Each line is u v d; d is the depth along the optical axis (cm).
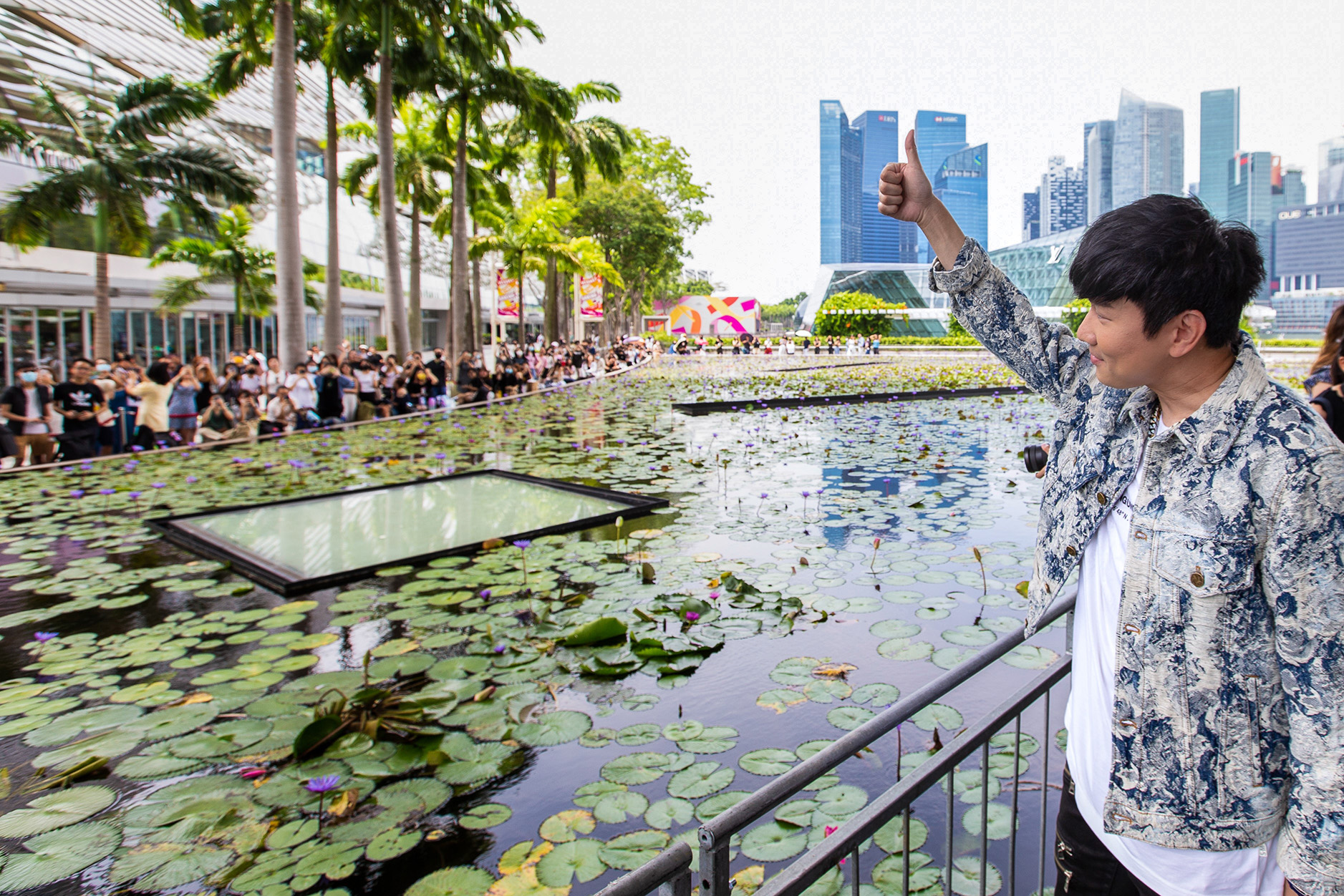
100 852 184
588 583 377
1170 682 88
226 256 1689
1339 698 79
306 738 227
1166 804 89
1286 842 82
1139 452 95
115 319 1588
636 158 3303
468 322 1873
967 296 116
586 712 252
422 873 176
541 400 1423
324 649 304
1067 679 274
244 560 410
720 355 3744
